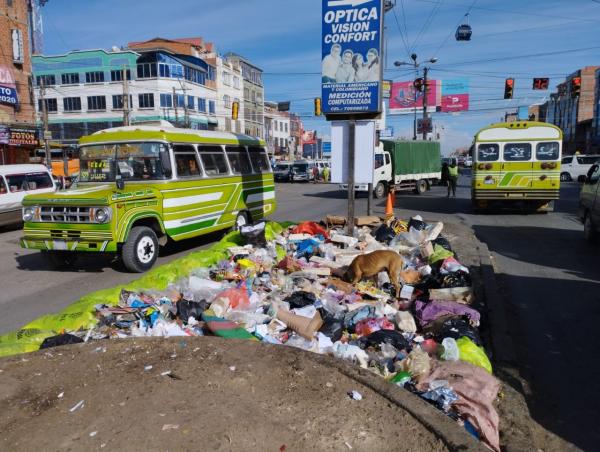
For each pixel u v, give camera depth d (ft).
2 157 94.84
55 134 188.34
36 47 152.66
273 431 10.44
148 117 180.45
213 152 35.91
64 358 14.23
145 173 30.55
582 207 39.24
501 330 18.13
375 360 14.56
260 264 24.91
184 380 12.68
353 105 31.30
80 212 26.32
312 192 99.71
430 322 17.57
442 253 26.32
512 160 52.01
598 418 12.85
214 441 10.09
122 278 27.14
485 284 24.06
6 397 12.20
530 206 54.70
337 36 30.76
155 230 30.37
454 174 76.89
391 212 44.83
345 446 9.96
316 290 20.94
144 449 9.87
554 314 20.97
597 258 32.14
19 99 100.99
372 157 32.22
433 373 13.20
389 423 10.68
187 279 21.97
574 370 15.65
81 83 184.85
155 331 16.52
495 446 10.68
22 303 23.00
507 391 13.21
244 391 12.09
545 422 12.67
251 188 40.96
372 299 20.97
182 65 183.73
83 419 11.09
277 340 16.21
